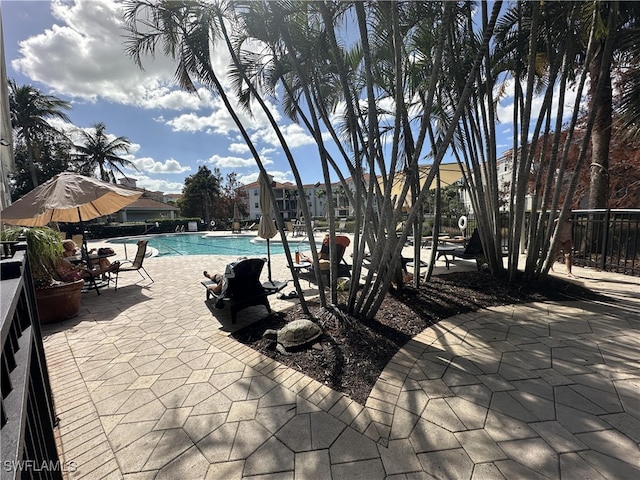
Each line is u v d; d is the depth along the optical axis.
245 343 3.45
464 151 5.46
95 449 1.97
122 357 3.22
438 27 4.23
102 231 23.91
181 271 8.29
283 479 1.71
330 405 2.34
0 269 1.49
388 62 4.27
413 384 2.55
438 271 6.82
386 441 1.96
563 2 4.12
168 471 1.79
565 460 1.74
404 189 3.33
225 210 42.00
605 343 3.15
